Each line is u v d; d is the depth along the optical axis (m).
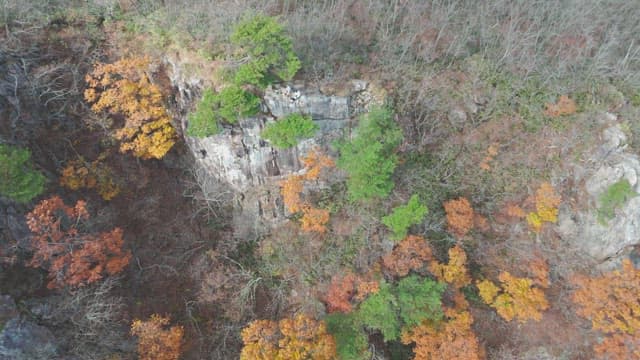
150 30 21.03
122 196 22.47
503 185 22.89
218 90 19.81
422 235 21.44
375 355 19.84
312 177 21.34
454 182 22.80
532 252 22.08
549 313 21.77
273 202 22.88
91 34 21.08
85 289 18.67
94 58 20.78
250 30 17.84
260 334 17.83
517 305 19.59
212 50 20.03
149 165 23.08
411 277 19.45
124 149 20.61
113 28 21.27
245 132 20.81
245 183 22.66
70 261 17.72
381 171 18.34
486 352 20.91
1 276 18.03
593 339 21.28
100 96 20.83
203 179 22.89
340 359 18.66
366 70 22.14
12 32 19.89
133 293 21.17
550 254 22.44
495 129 23.20
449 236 21.81
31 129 20.31
